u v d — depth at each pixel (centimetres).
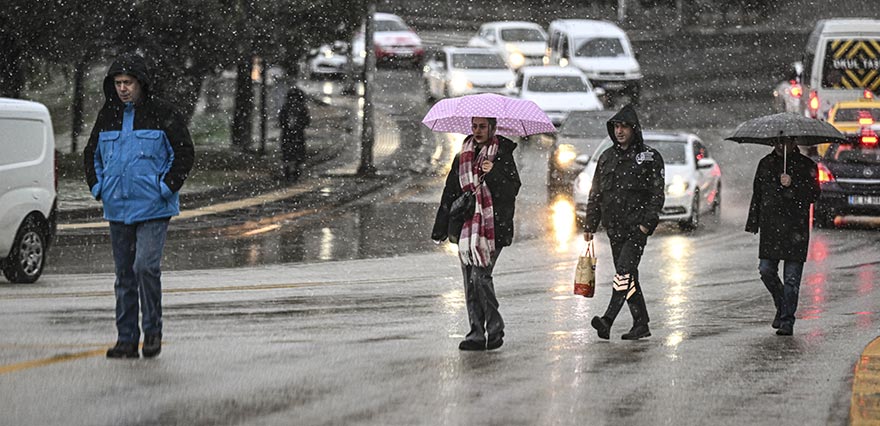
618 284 2936
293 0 7600
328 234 5566
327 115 10762
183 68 7212
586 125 7250
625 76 11256
